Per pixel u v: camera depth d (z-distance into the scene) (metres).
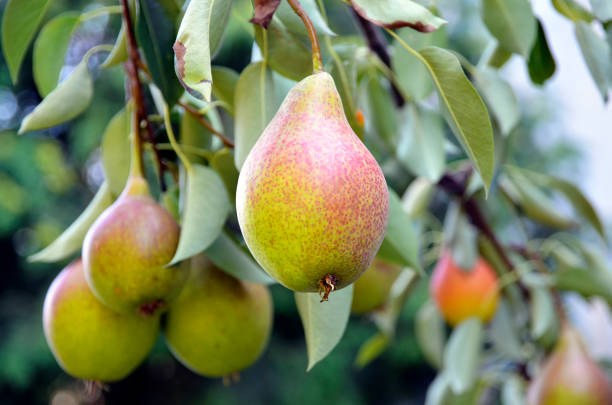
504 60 0.81
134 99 0.68
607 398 0.87
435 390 0.97
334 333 0.63
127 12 0.67
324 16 0.65
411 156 0.83
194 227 0.64
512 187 0.94
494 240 0.91
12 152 3.24
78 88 0.70
